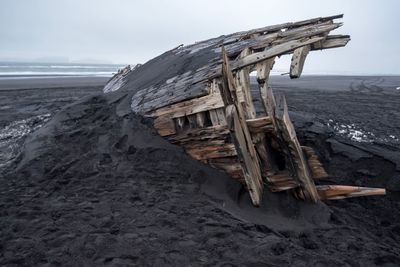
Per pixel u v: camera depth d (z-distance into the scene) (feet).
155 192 19.16
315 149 29.89
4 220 15.88
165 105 23.38
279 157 20.72
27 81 117.19
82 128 29.22
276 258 12.97
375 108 54.13
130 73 48.08
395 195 24.03
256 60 20.71
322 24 25.11
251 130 19.10
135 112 27.25
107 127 28.09
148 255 12.85
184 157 22.24
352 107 54.54
